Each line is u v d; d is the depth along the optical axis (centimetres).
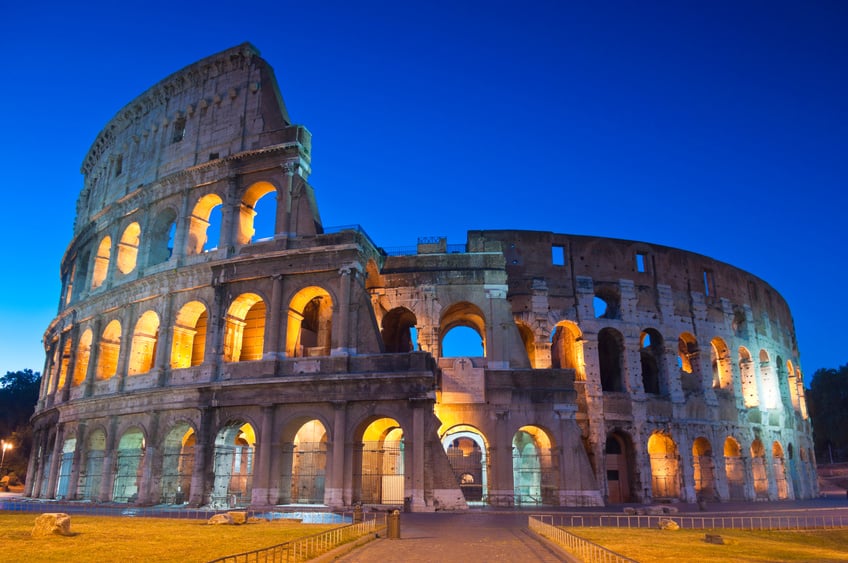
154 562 2070
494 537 2973
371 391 4891
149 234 6306
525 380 5584
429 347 5625
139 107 7019
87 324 6750
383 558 2288
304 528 3234
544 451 5994
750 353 7662
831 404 13450
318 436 5844
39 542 2572
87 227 7250
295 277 5362
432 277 5809
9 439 12225
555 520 3959
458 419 5484
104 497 5597
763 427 7475
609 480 6334
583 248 6750
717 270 7581
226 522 3469
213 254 5712
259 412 5100
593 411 6172
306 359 5119
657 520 4066
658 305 6856
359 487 4850
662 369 6744
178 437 5606
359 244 5353
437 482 4719
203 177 6028
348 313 5119
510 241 6588
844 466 12250
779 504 6259
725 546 2745
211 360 5375
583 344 6366
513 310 6347
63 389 6625
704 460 6781
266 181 5744
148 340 6138
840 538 3375
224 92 6297
